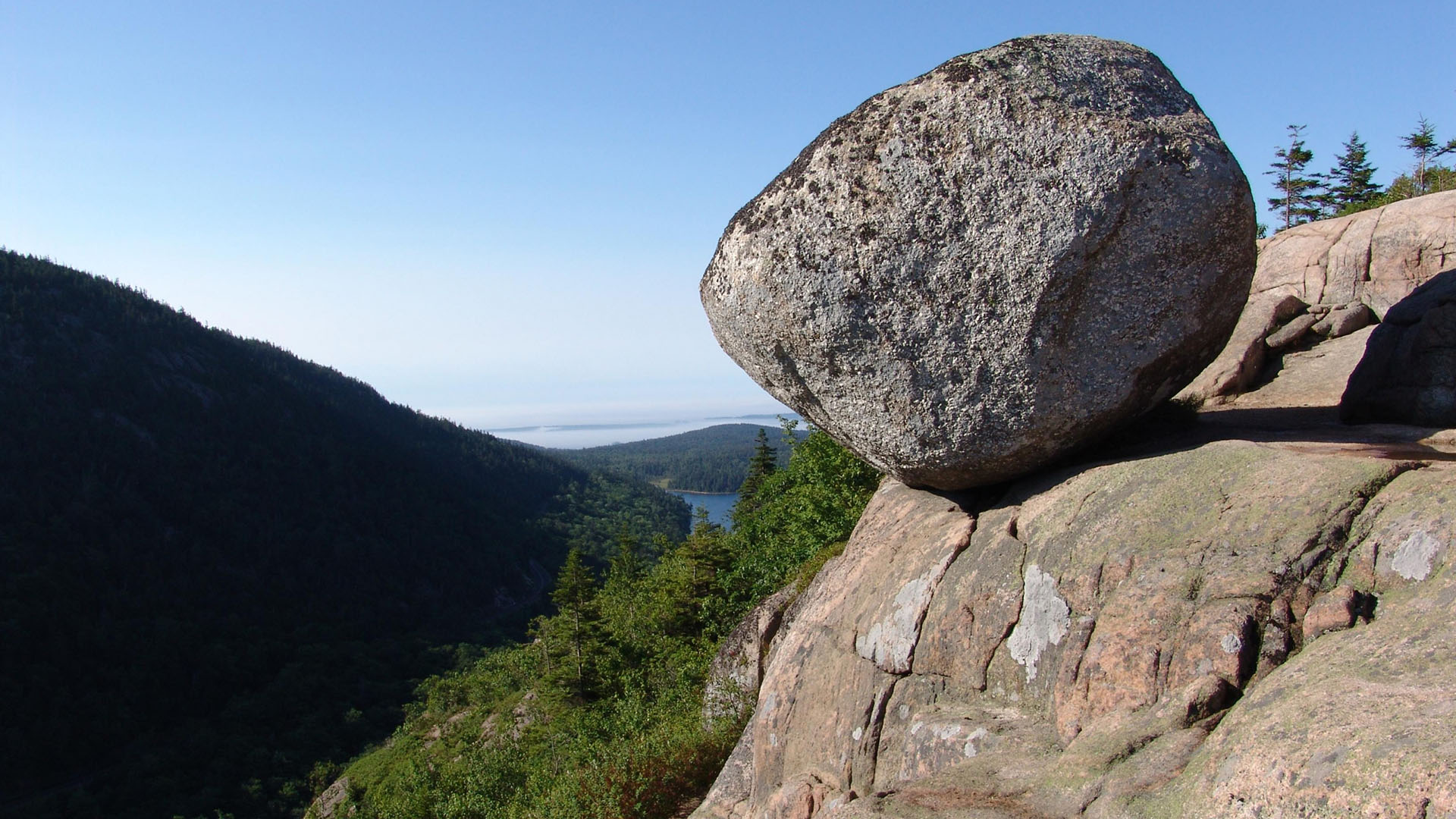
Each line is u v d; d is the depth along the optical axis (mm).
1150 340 4645
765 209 5133
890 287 4797
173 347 132375
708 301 5574
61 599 73500
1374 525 3381
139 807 53000
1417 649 2691
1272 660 3250
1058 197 4422
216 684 71375
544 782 11219
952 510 5570
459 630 95312
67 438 98938
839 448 12750
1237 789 2557
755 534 18828
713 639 13789
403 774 24109
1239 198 4477
